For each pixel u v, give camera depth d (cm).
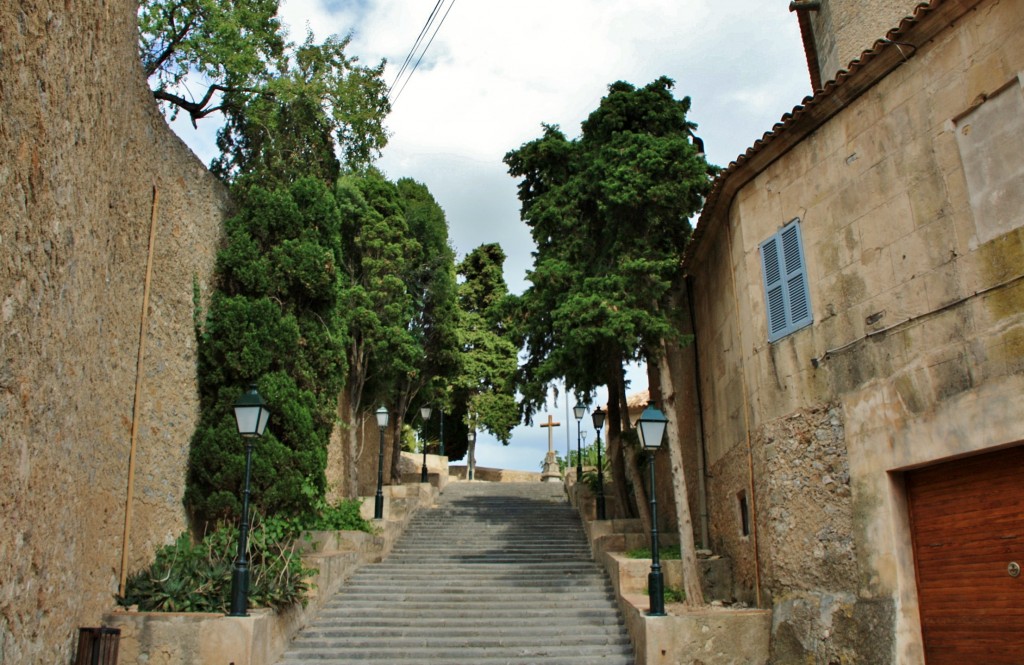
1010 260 730
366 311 1900
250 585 1018
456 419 3797
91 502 873
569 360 1484
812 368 964
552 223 1431
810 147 1005
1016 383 708
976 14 792
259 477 1246
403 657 1029
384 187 2142
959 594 773
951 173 802
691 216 1320
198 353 1282
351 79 1795
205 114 1734
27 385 644
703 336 1409
